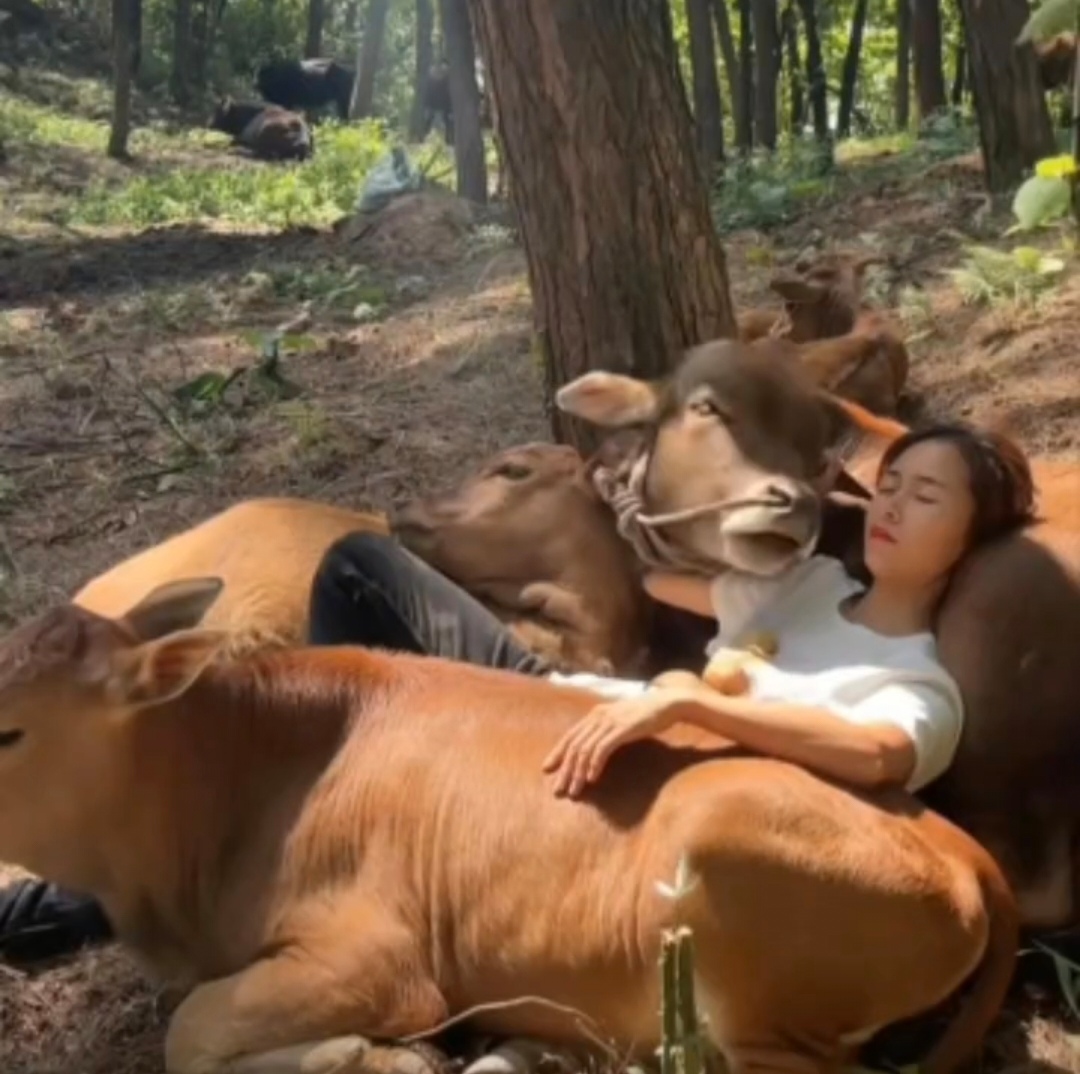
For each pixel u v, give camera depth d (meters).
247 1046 3.68
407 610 4.52
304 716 3.93
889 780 3.73
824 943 3.49
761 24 18.36
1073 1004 3.96
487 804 3.71
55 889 4.54
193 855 3.91
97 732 3.80
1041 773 4.15
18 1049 4.21
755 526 4.06
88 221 17.62
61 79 27.98
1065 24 4.56
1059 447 6.57
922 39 17.36
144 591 5.07
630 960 3.56
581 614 4.68
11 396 9.45
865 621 4.15
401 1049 3.67
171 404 8.92
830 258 8.15
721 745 3.75
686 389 4.36
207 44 31.03
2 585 6.83
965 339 7.89
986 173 10.65
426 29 23.34
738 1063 3.54
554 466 4.81
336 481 7.70
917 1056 3.82
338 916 3.76
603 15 5.44
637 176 5.51
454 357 9.30
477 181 14.52
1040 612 4.10
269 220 17.20
